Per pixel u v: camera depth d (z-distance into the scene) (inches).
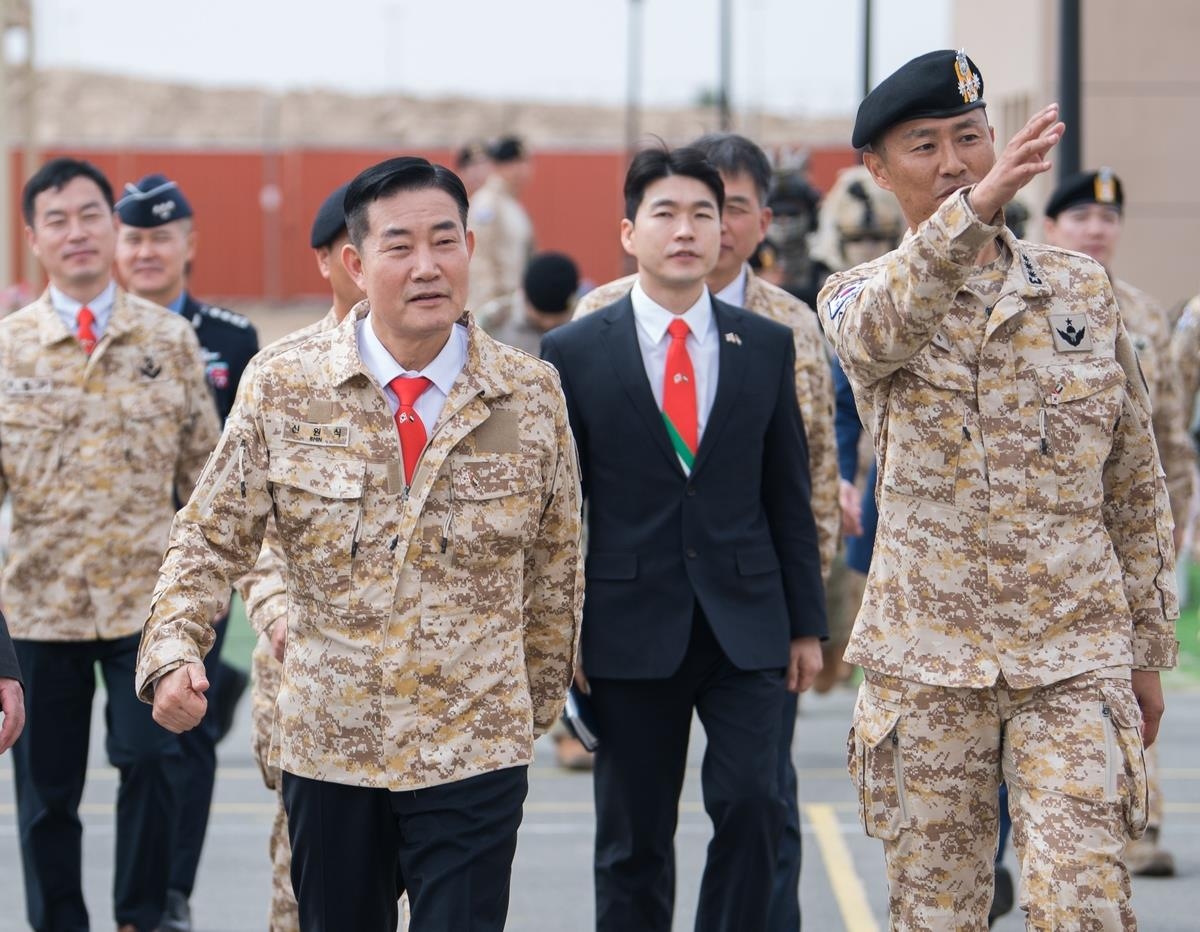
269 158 2839.6
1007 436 296.0
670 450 376.5
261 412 297.0
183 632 288.8
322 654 296.0
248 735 719.7
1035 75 1363.2
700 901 372.5
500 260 1032.2
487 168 1162.6
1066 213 515.2
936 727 297.7
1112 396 298.5
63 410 425.7
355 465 294.5
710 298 388.2
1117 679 292.0
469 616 296.4
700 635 374.6
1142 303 490.6
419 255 292.0
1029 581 293.7
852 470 475.5
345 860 298.8
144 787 421.1
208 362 497.4
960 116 303.1
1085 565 295.9
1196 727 717.3
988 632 295.0
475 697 295.3
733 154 426.6
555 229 2736.2
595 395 379.2
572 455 311.0
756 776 365.4
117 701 423.2
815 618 385.4
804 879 500.7
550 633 315.9
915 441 299.6
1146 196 1327.5
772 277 631.8
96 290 432.8
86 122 5251.0
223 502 295.9
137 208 495.5
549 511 309.3
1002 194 275.1
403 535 293.1
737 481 379.6
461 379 298.5
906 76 303.9
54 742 424.5
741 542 378.3
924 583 298.8
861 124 311.0
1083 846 281.6
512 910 470.6
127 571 426.0
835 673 629.0
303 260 2849.4
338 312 382.9
